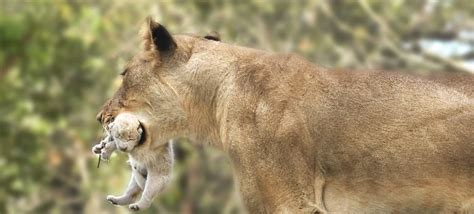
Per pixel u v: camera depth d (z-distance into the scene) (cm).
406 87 1107
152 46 1188
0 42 2252
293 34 2214
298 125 1116
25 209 2391
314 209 1112
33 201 2398
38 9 2248
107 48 2189
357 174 1105
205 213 2534
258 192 1132
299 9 2225
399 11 2278
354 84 1120
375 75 1123
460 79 1105
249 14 2219
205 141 1190
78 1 2258
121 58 2169
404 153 1091
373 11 2270
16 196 2353
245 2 2223
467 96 1088
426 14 2270
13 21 2238
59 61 2286
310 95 1123
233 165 1150
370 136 1101
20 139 2316
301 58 1152
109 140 1202
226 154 1162
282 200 1120
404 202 1101
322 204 1116
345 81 1124
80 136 2256
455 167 1079
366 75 1125
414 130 1091
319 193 1113
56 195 2403
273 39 2203
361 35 2177
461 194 1083
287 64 1145
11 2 2264
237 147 1136
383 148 1098
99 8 2241
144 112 1192
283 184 1118
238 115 1141
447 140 1081
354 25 2272
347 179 1109
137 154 1196
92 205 2205
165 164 1203
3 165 2275
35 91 2300
